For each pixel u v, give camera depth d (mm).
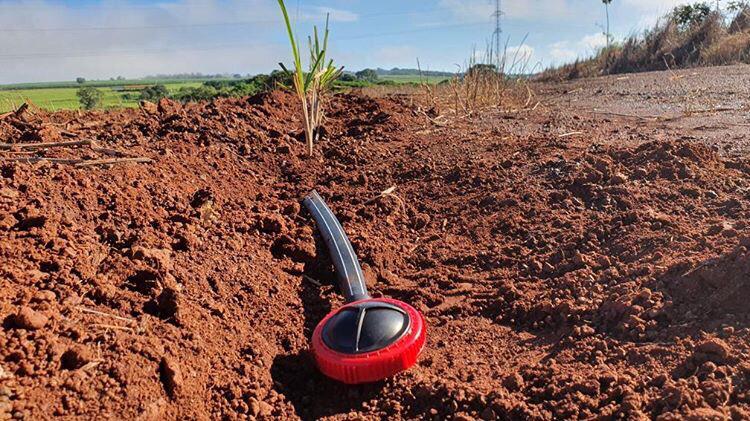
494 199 474
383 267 407
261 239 409
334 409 270
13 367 218
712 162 465
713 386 221
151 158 464
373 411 264
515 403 246
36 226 305
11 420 200
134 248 317
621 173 462
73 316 256
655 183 440
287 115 764
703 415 205
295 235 419
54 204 334
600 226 397
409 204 497
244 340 302
